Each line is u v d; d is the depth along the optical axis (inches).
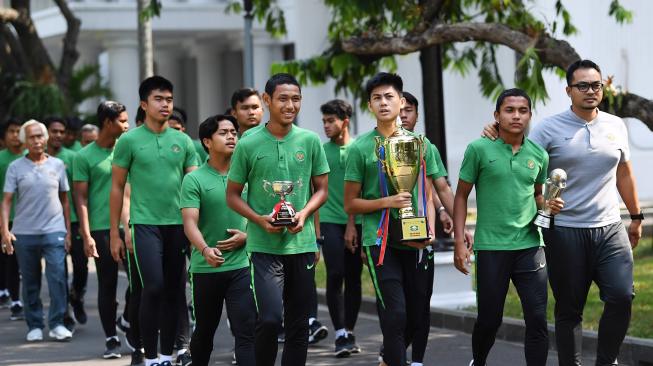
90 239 536.7
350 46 675.4
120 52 1382.9
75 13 1359.5
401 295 402.9
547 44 641.0
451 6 713.0
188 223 413.1
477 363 417.4
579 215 401.4
